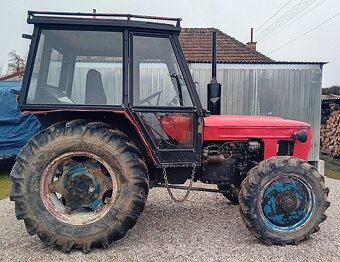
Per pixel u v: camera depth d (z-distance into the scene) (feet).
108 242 10.18
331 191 19.60
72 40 10.53
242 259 9.61
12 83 26.86
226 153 12.22
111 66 10.67
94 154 10.11
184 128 11.08
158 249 10.22
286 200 10.69
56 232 9.95
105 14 10.29
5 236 11.50
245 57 37.42
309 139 12.55
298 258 9.71
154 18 10.53
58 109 10.27
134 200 10.19
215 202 15.61
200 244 10.59
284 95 25.93
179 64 10.92
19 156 10.02
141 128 10.71
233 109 25.82
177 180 11.93
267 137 12.11
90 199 10.50
